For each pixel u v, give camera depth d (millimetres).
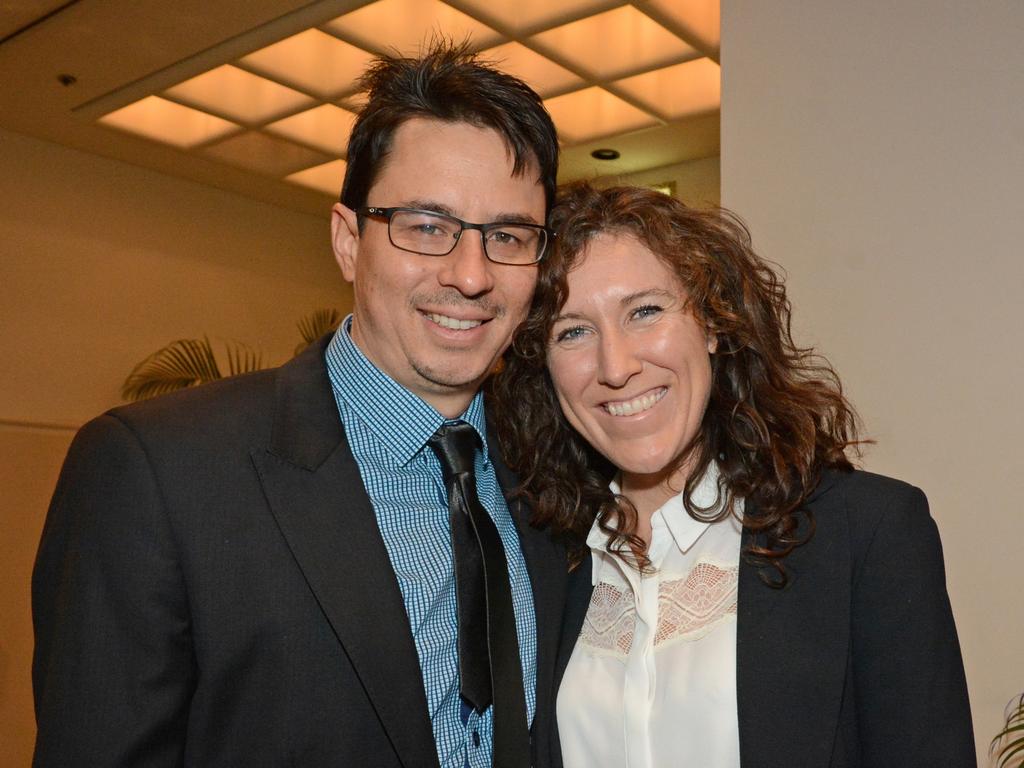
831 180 3168
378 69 1701
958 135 2932
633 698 1642
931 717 1490
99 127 6527
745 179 3361
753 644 1564
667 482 1810
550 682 1736
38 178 6793
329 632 1485
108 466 1477
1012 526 2744
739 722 1524
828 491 1673
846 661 1529
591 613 1816
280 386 1667
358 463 1652
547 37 5133
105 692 1372
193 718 1438
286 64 5512
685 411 1698
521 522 1866
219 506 1484
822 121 3207
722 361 1771
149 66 5547
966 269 2883
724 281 1747
